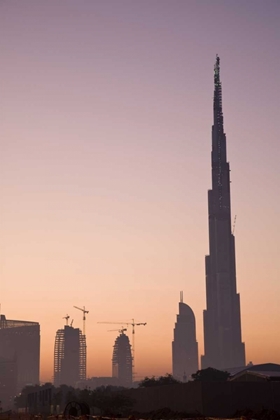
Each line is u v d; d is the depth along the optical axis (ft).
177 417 482.69
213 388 536.01
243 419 354.95
